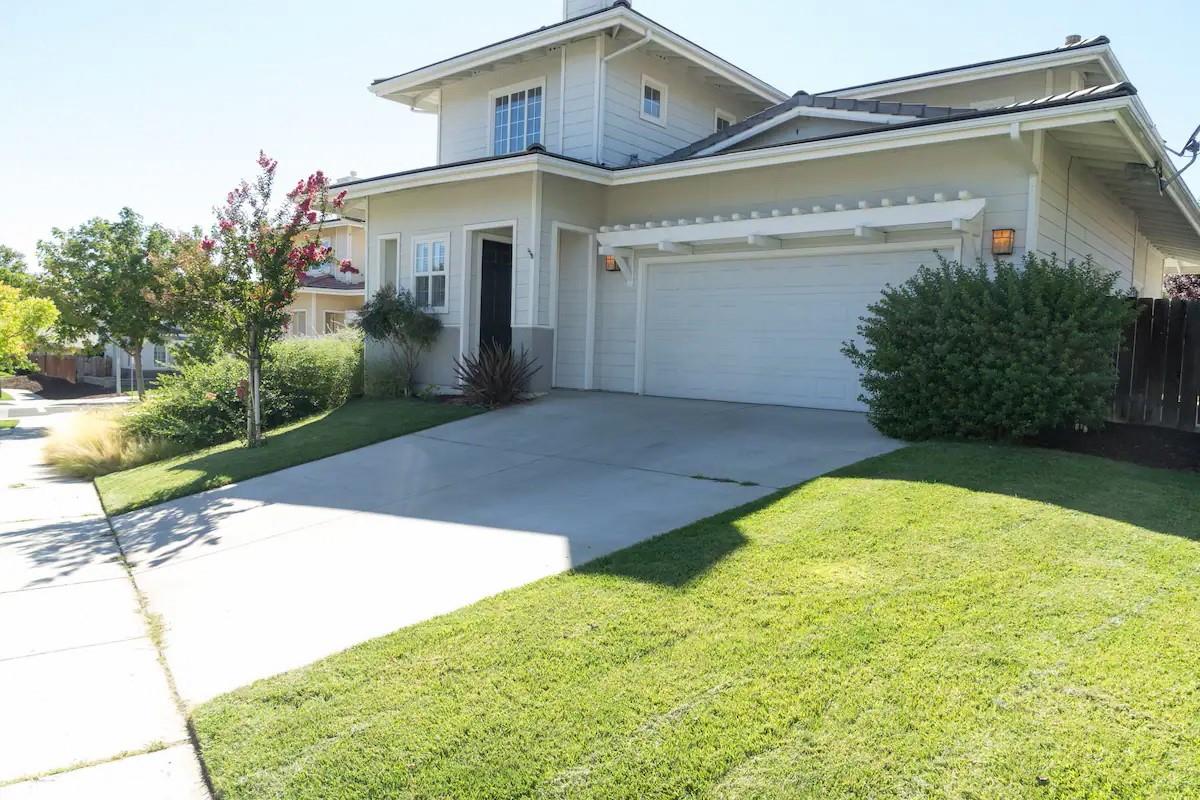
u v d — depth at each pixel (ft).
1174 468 24.54
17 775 10.94
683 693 11.56
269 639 15.31
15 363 95.20
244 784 10.29
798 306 38.50
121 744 11.76
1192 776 9.13
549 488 25.82
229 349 39.50
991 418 26.55
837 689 11.36
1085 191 36.91
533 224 42.88
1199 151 31.60
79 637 16.12
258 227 35.99
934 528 18.07
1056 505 19.60
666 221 41.29
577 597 15.47
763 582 15.44
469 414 40.04
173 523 25.98
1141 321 30.71
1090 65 44.57
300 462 33.42
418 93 58.23
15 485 37.58
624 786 9.62
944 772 9.46
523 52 49.55
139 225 86.53
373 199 52.44
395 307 47.47
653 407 39.34
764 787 9.42
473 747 10.62
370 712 11.75
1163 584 14.60
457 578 17.79
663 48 48.42
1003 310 26.86
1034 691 11.04
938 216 31.58
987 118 29.48
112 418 48.83
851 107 37.01
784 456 27.68
